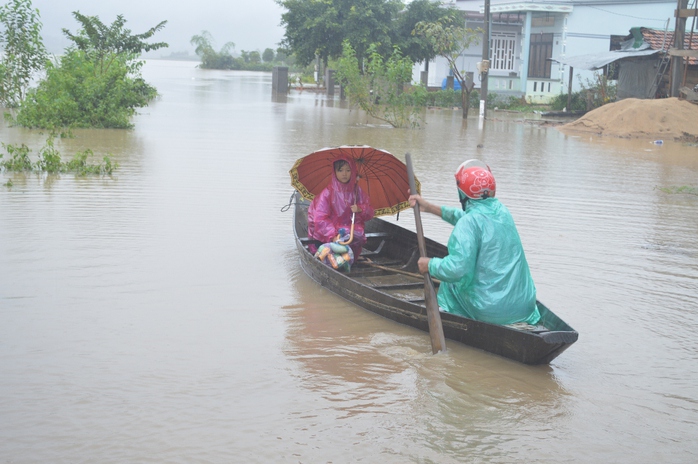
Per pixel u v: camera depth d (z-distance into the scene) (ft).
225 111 91.71
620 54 99.71
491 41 139.74
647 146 71.67
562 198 40.57
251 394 16.51
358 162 26.05
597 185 45.68
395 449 14.40
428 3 132.87
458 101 122.72
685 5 86.53
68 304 21.38
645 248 29.96
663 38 99.35
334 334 20.29
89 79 68.33
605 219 35.40
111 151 51.42
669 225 34.63
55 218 31.01
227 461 13.75
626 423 15.78
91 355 18.16
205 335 19.74
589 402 16.70
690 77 92.79
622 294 24.06
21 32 81.15
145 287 23.12
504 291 18.88
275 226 31.45
